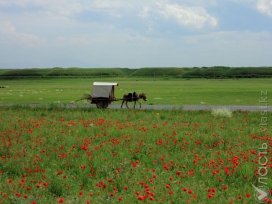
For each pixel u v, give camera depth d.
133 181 10.83
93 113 28.38
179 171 11.62
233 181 11.27
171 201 9.29
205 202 9.23
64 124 22.17
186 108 35.69
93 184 10.89
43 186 10.55
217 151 15.06
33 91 75.56
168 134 18.69
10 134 18.53
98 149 15.15
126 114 27.78
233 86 95.62
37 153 14.77
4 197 9.38
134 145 15.71
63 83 138.00
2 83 144.25
